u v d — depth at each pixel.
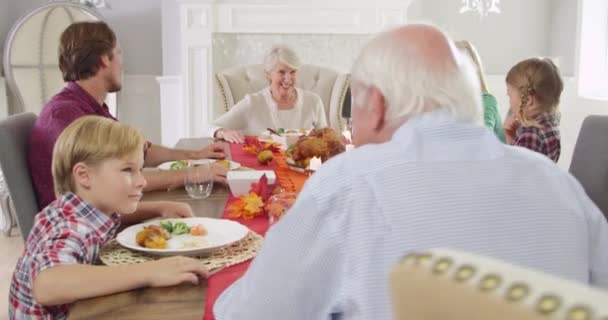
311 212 0.95
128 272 1.26
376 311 0.91
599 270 1.02
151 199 2.06
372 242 0.91
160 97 5.20
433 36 0.99
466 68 1.01
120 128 1.48
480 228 0.91
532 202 0.93
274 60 3.59
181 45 5.01
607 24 4.81
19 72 4.91
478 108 1.01
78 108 2.34
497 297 0.37
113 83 2.53
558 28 5.18
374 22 5.05
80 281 1.23
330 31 5.04
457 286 0.39
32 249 1.42
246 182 2.05
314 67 4.29
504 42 5.31
